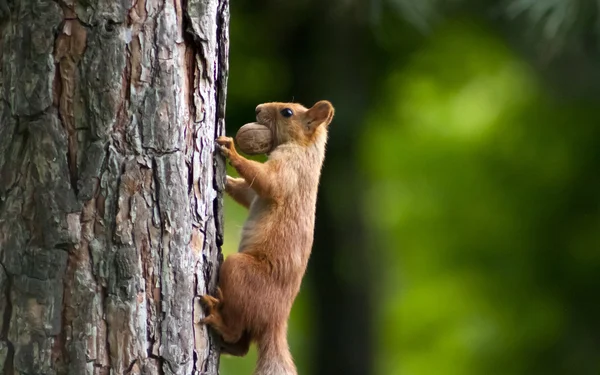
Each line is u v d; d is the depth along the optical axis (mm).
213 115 6051
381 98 15391
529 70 16109
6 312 5504
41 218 5453
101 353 5488
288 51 13969
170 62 5629
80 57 5441
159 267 5629
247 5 13531
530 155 19438
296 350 17328
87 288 5465
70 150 5461
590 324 18594
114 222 5504
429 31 13422
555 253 19203
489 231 19797
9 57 5508
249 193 7254
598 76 14586
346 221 14242
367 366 14648
